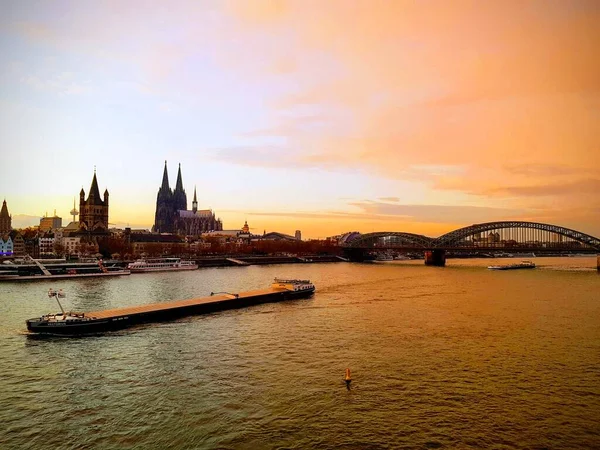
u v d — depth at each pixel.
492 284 167.88
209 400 51.53
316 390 54.44
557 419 47.25
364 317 99.19
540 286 160.25
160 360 66.25
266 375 59.59
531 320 94.94
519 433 44.34
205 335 82.12
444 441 42.81
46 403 50.84
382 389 54.81
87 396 52.75
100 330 86.31
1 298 124.25
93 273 197.38
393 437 43.53
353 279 191.62
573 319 96.19
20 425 45.75
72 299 124.75
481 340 77.88
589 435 43.94
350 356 68.25
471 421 46.75
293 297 132.50
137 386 55.75
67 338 79.56
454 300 125.12
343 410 49.03
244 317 100.19
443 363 64.81
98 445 41.97
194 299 114.56
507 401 51.56
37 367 63.12
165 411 48.75
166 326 90.00
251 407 49.75
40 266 188.25
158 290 147.38
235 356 68.25
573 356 68.50
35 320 83.25
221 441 42.66
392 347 73.38
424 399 51.97
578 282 174.25
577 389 55.09
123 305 115.50
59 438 43.22
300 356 68.25
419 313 104.00
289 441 42.69
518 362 65.44
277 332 84.38
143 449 41.28
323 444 42.22
